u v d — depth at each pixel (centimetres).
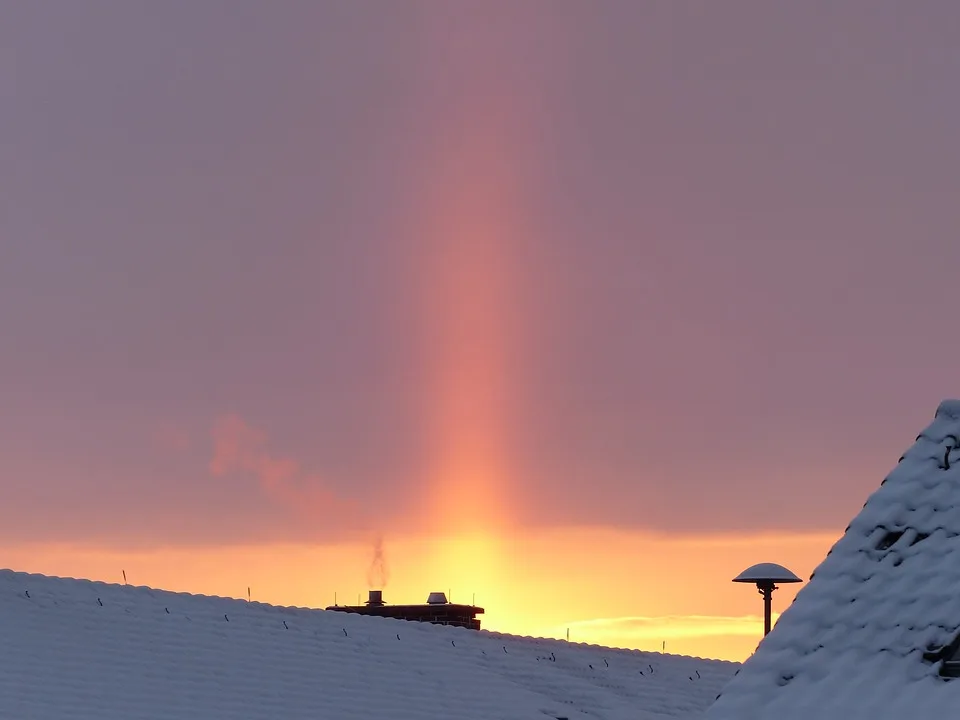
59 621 2503
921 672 1362
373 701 2494
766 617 2103
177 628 2598
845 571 1491
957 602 1408
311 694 2456
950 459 1573
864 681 1371
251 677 2467
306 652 2631
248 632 2662
